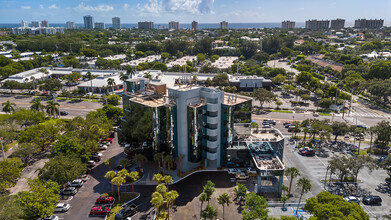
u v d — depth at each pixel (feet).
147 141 314.96
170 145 306.14
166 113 297.33
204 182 297.12
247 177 299.58
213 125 305.53
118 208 251.60
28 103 583.99
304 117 512.22
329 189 282.97
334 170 285.64
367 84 649.20
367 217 192.54
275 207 252.83
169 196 219.61
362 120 497.46
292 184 291.79
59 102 596.29
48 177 264.11
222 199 228.22
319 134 395.75
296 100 625.41
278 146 318.24
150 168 324.80
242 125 324.80
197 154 311.47
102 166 330.75
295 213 244.42
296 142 399.24
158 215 240.32
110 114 448.65
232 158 327.47
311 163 338.13
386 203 260.01
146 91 351.25
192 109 291.17
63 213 246.06
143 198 268.62
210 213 225.97
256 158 293.02
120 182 244.83
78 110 543.39
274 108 565.94
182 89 303.89
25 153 315.99
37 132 351.67
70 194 273.33
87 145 320.29
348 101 622.54
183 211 249.96
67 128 384.68
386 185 292.20
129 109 336.49
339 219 181.78
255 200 220.64
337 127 389.60
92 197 270.26
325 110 551.59
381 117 515.50
